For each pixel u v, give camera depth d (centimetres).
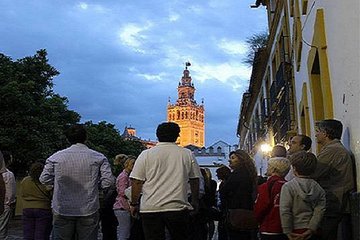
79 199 600
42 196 780
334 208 555
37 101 2534
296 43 1169
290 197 491
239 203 736
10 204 803
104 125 4884
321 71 765
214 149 7875
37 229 778
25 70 2575
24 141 2358
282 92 1485
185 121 16650
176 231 551
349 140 613
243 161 757
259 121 2514
